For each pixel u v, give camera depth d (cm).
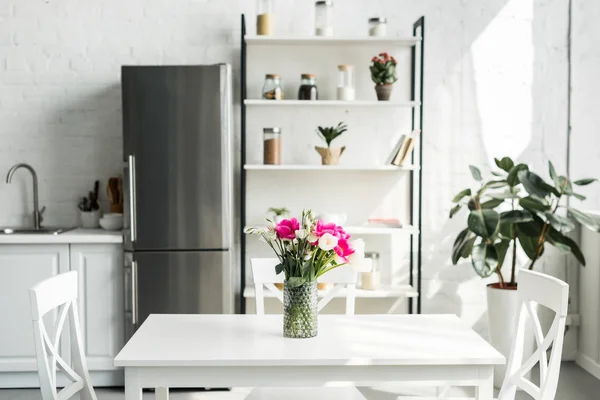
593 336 459
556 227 402
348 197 476
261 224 475
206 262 428
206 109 425
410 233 448
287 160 474
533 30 477
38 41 467
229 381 228
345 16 471
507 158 429
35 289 242
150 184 425
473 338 253
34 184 460
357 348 239
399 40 446
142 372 226
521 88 479
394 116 476
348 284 325
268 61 470
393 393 416
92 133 473
